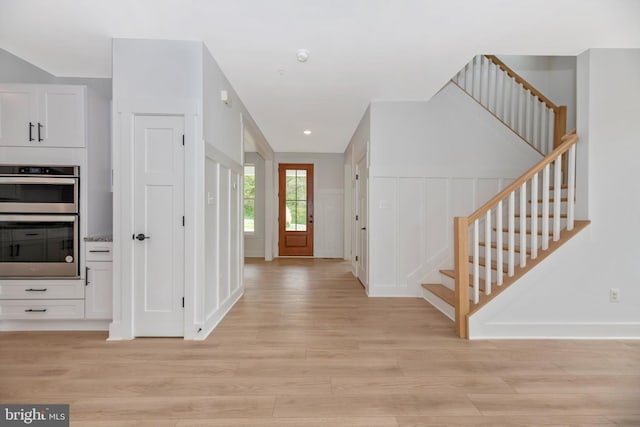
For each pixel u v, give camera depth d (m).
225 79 3.37
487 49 2.84
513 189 2.85
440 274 4.22
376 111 4.18
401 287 4.24
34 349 2.54
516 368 2.28
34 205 2.83
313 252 7.86
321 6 2.23
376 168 4.20
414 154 4.22
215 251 3.12
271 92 3.80
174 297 2.77
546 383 2.08
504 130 4.27
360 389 2.00
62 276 2.86
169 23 2.45
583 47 2.80
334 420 1.71
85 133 2.88
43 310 2.87
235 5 2.22
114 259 2.73
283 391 1.98
